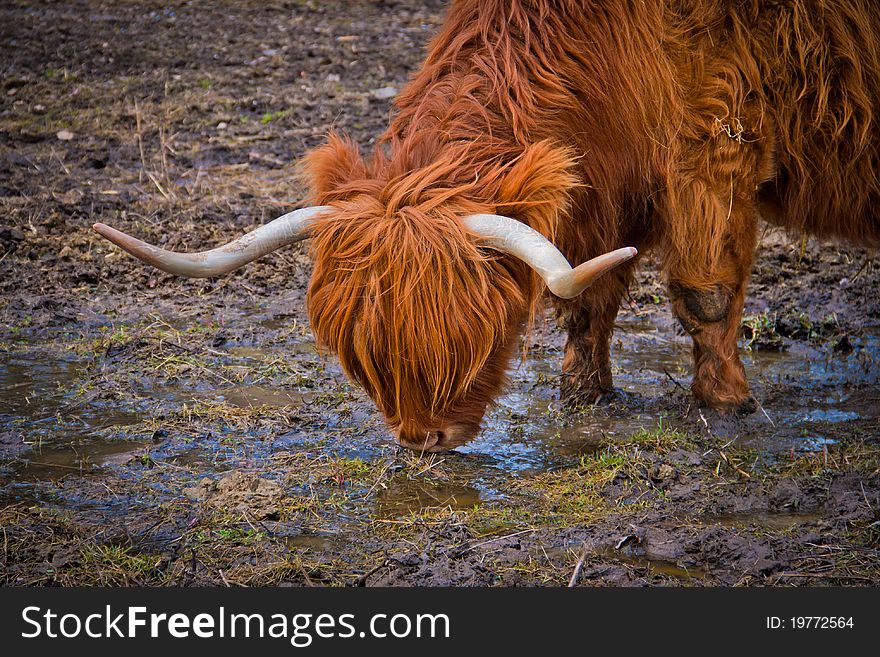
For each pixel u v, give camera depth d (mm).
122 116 11422
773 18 5332
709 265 5352
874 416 5875
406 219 4152
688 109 5145
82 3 16406
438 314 4121
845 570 4258
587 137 4855
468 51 4957
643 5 5004
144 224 8758
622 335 7273
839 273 8172
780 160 5562
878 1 5598
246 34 14852
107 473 5102
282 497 4852
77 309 7387
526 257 4094
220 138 10914
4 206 8961
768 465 5242
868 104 5562
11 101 11789
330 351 4512
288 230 4371
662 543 4449
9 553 4309
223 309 7559
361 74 13039
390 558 4293
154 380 6305
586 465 5211
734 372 5703
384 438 5562
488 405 5016
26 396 6004
